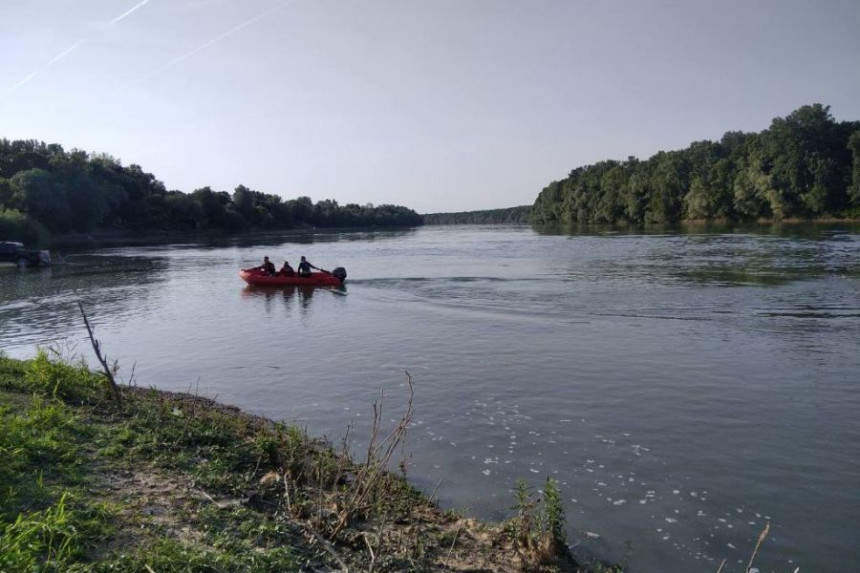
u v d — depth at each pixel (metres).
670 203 92.56
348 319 19.05
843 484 7.16
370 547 4.88
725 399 10.23
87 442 6.81
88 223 75.00
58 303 23.45
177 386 11.82
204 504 5.57
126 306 22.58
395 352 14.27
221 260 45.06
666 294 21.58
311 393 11.18
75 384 9.10
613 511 6.61
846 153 74.69
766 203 78.69
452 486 7.26
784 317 16.88
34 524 4.41
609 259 37.00
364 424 9.47
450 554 5.37
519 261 38.41
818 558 5.73
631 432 8.88
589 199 114.31
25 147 93.12
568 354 13.52
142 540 4.66
